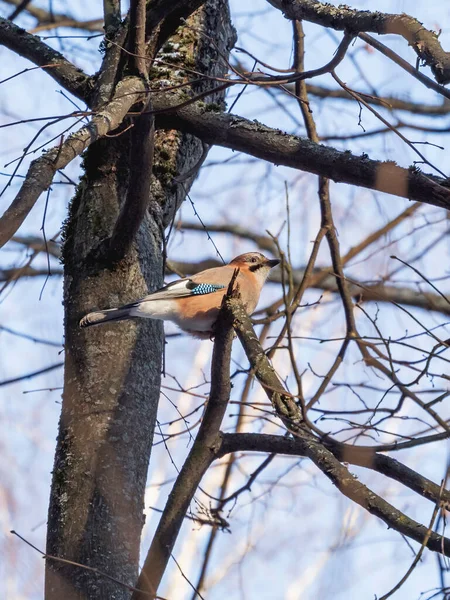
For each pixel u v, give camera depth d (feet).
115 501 28.99
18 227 25.63
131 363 32.07
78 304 33.06
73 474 29.43
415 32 29.19
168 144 39.01
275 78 32.35
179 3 33.27
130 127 29.55
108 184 35.24
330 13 31.76
